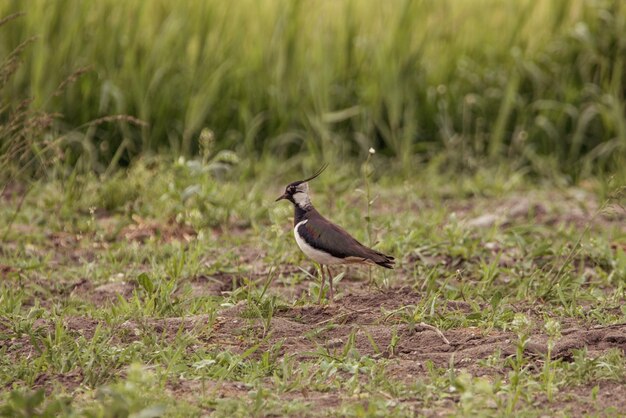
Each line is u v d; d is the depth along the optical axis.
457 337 9.27
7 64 13.00
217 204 14.02
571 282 11.03
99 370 8.30
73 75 13.53
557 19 18.97
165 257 12.41
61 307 10.61
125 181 14.89
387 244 12.27
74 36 17.33
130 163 16.69
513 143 18.09
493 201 16.03
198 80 17.73
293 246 12.42
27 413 6.80
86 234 13.39
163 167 15.17
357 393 7.88
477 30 19.19
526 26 19.20
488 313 9.93
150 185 15.12
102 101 16.77
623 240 13.06
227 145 17.47
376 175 17.34
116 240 13.34
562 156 18.06
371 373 8.29
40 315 9.89
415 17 18.58
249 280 11.03
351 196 15.91
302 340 9.31
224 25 18.27
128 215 14.08
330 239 10.09
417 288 11.09
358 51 18.62
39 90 16.83
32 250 12.63
